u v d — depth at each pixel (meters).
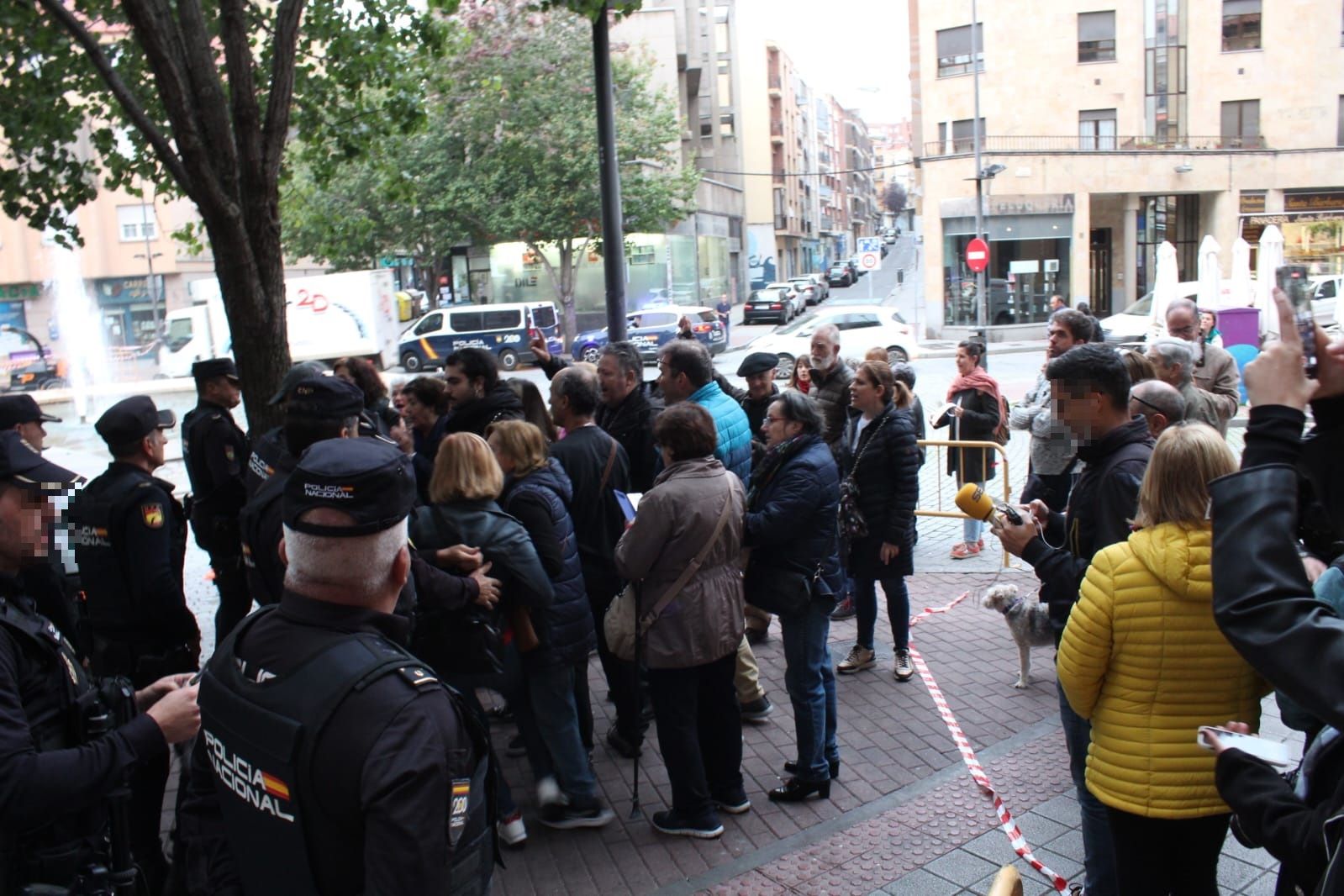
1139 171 34.22
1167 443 2.80
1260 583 1.57
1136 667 2.83
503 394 5.66
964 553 9.04
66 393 20.84
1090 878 3.56
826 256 106.12
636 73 34.59
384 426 6.09
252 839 1.89
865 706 5.84
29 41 7.07
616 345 6.21
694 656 4.26
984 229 34.03
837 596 4.77
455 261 40.59
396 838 1.71
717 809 4.68
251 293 5.30
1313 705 1.48
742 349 32.97
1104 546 3.35
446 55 8.65
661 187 34.34
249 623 2.03
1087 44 34.94
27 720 2.28
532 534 4.34
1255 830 1.91
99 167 7.73
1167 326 7.10
